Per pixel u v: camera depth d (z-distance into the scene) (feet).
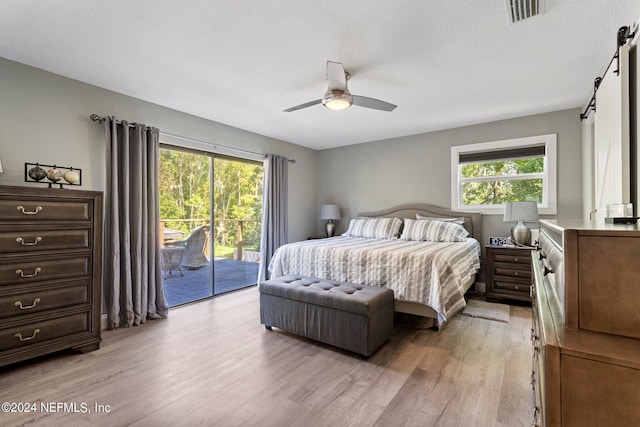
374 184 17.33
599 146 7.49
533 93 10.46
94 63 8.36
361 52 7.75
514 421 5.31
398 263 9.34
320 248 10.88
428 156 15.49
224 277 14.29
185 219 12.88
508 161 13.64
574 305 2.48
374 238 14.70
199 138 12.91
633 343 2.23
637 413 2.06
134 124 10.38
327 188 19.25
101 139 9.92
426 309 9.16
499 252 12.13
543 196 12.80
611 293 2.36
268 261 15.56
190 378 6.73
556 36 7.03
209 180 13.66
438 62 8.28
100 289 8.33
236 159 14.75
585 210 11.35
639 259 2.29
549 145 12.45
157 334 9.23
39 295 7.29
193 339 8.85
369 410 5.65
